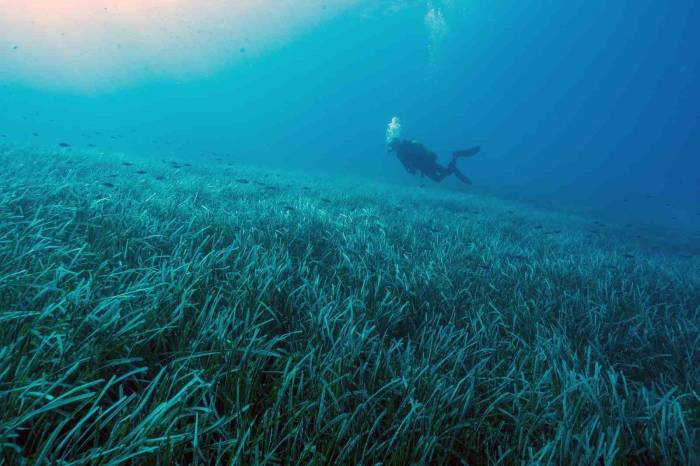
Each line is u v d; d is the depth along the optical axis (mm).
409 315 2707
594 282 4145
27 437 1129
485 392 1790
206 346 1736
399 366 1908
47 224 3234
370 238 4852
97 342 1561
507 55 70875
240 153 43344
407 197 12641
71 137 29609
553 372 2039
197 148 36812
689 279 5145
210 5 49500
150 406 1355
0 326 1505
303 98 92000
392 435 1426
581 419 1634
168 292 2137
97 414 1364
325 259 3811
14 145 9766
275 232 4238
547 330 2621
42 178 5051
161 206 4637
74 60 82500
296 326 2193
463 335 2400
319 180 16078
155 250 3174
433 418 1465
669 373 2363
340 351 1850
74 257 2479
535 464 1219
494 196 20844
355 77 85312
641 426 1677
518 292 3395
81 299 1876
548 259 5090
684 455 1472
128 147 25703
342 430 1297
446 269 3684
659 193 41656
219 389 1494
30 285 1817
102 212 3836
